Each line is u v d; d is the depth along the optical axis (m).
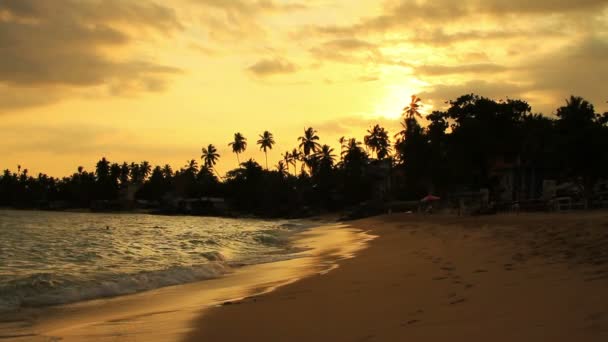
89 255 23.45
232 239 34.81
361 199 113.12
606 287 7.94
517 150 55.72
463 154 57.03
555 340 5.73
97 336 8.73
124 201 159.38
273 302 11.09
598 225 16.61
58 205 168.25
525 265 11.80
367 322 8.23
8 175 183.38
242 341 8.01
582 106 38.94
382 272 14.51
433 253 18.12
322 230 50.88
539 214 31.95
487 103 56.69
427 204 66.19
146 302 12.36
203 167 156.75
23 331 9.41
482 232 23.19
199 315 10.15
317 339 7.61
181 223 77.12
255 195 131.50
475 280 10.73
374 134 123.69
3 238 36.59
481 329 6.68
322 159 129.00
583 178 39.06
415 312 8.43
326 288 12.52
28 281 14.38
